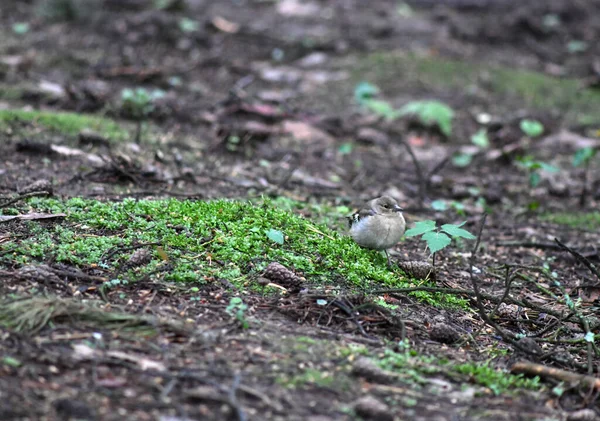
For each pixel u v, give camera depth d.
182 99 18.44
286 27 24.64
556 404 7.42
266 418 6.52
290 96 19.56
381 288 9.58
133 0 25.00
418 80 20.81
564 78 22.14
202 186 12.92
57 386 6.62
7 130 14.02
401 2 28.09
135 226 10.07
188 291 8.71
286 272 9.20
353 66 21.56
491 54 23.55
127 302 8.30
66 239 9.55
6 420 6.08
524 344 8.67
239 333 7.96
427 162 16.72
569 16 27.33
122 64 20.06
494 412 7.12
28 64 18.88
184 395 6.70
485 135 18.20
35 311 7.62
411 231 9.17
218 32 23.58
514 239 13.09
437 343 8.58
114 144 14.27
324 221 11.81
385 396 7.14
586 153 15.11
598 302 10.48
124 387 6.73
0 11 23.59
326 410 6.75
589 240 13.23
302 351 7.75
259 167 14.80
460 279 10.89
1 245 9.21
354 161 16.25
